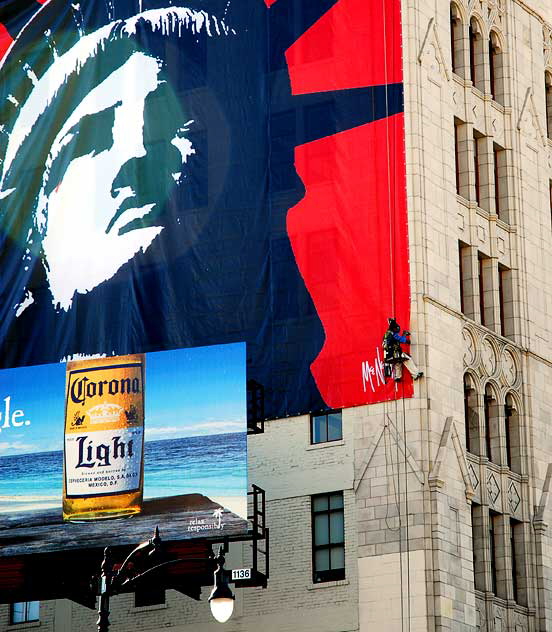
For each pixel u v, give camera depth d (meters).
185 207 59.25
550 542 58.53
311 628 54.38
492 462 57.78
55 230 61.44
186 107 60.19
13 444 56.81
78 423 56.16
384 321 54.94
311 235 56.88
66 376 56.91
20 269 61.72
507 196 61.66
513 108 62.69
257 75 59.22
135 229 59.84
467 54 60.84
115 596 59.25
